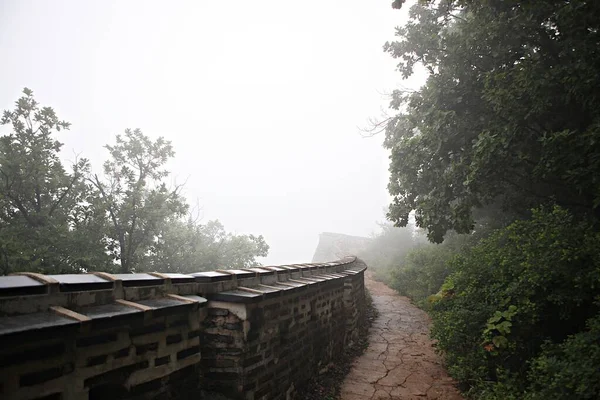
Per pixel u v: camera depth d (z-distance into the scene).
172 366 2.40
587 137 4.59
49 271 8.38
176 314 2.48
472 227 6.97
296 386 4.21
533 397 3.28
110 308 1.99
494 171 5.98
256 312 3.22
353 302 7.36
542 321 4.36
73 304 1.90
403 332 8.53
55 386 1.65
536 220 4.79
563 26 5.07
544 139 4.88
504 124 5.88
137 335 2.14
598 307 3.89
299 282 4.48
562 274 3.95
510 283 4.56
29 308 1.68
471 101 6.98
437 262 11.54
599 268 3.58
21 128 9.74
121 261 11.38
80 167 10.66
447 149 7.27
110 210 11.07
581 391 2.76
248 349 3.05
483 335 4.46
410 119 8.28
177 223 14.24
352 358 6.45
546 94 5.08
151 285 2.44
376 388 5.05
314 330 4.96
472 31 6.40
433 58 7.77
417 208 8.65
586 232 4.20
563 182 5.79
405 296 13.96
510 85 5.52
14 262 7.89
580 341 3.17
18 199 9.59
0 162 9.16
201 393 2.94
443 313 6.20
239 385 2.94
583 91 4.75
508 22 5.85
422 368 5.93
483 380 4.63
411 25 8.09
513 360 4.45
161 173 12.60
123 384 2.04
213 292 3.11
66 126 10.26
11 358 1.48
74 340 1.75
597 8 4.66
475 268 5.38
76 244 9.52
